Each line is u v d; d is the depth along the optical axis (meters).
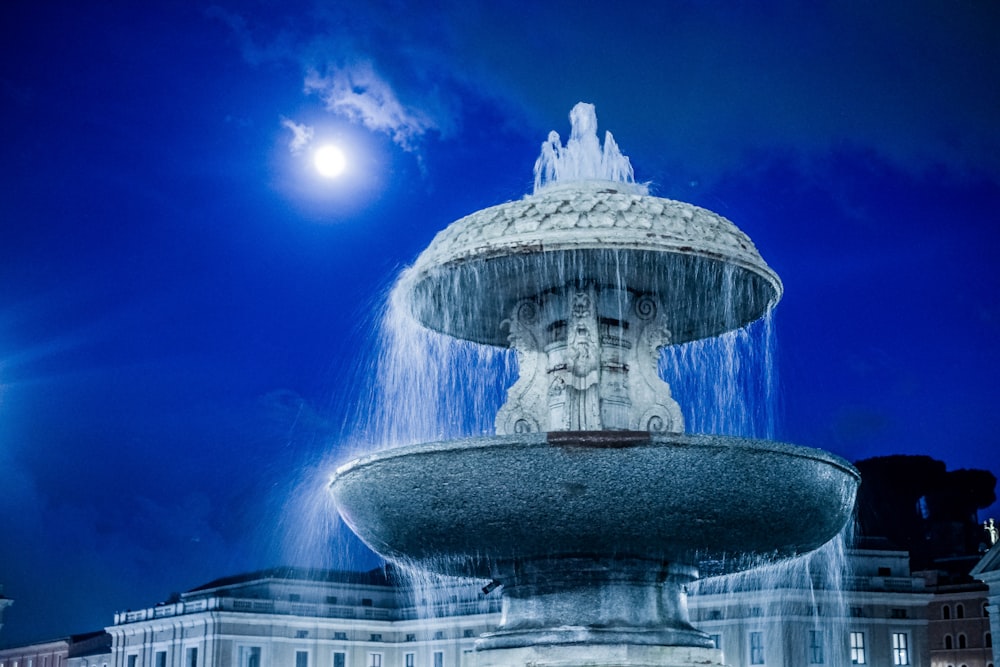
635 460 5.20
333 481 5.99
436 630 44.38
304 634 44.31
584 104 7.16
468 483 5.33
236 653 42.84
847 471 5.84
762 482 5.36
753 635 35.09
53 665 53.41
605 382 6.32
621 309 6.46
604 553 5.57
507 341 7.61
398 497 5.52
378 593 46.56
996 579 37.72
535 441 5.20
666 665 5.49
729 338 8.22
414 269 6.52
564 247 5.92
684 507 5.32
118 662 47.81
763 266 6.38
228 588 44.19
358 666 44.97
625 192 6.48
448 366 8.45
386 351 8.30
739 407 25.83
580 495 5.27
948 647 45.69
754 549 5.69
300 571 45.22
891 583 37.69
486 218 6.15
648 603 5.75
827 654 35.56
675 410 6.42
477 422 18.19
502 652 5.70
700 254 6.04
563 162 7.08
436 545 5.64
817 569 36.31
